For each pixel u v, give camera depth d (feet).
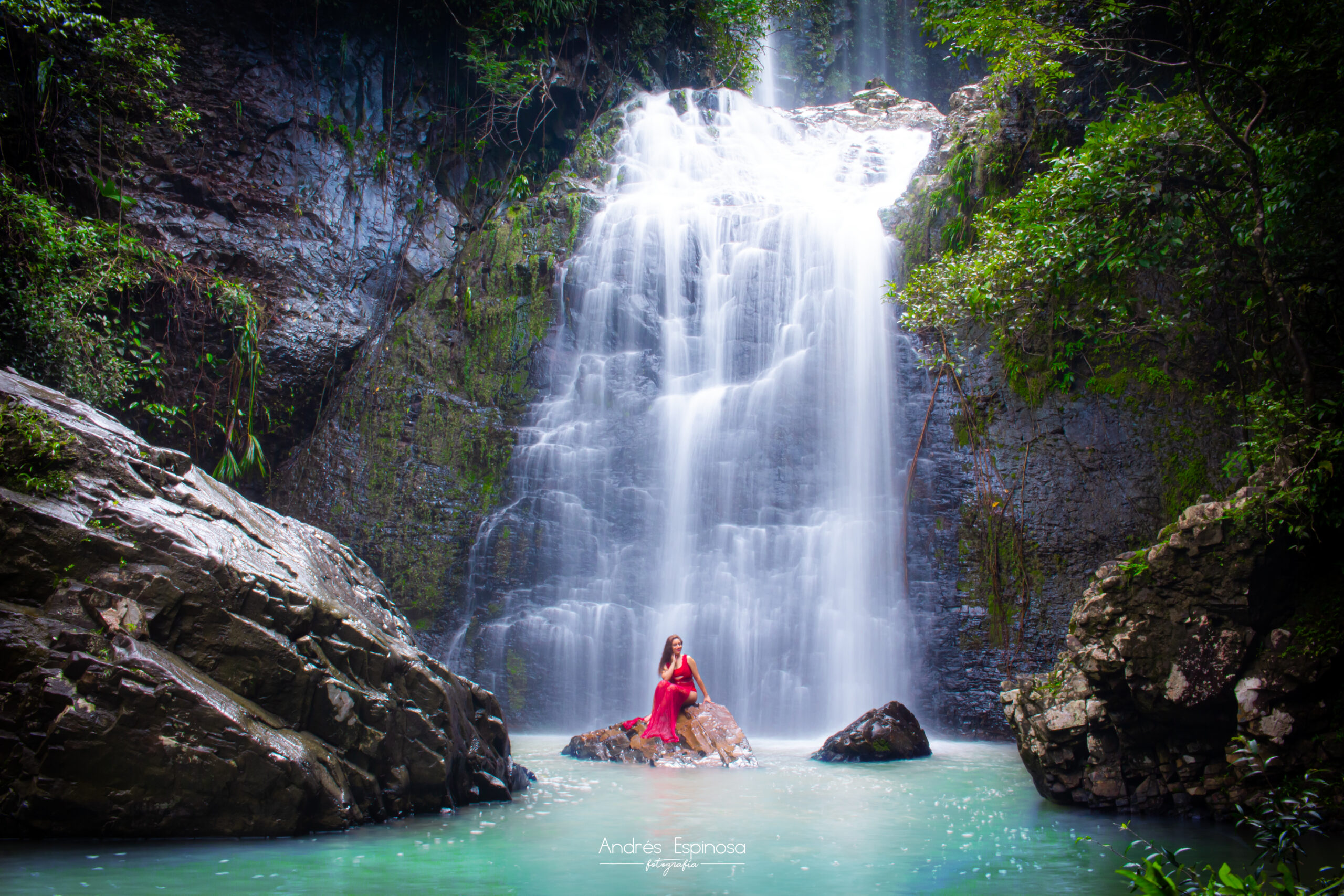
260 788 17.80
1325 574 20.38
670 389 54.70
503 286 56.54
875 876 15.69
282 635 19.92
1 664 16.90
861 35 115.24
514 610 48.57
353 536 49.88
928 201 52.47
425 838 18.40
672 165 67.10
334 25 58.44
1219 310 41.24
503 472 52.19
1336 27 23.71
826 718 44.78
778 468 50.37
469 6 61.16
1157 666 20.83
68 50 45.60
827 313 52.80
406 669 21.99
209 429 49.70
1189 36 25.16
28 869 15.01
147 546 18.79
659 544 50.14
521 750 35.88
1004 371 47.16
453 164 63.31
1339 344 28.84
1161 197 26.61
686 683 33.04
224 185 52.90
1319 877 15.16
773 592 47.55
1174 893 10.67
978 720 41.91
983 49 33.73
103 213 48.06
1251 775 19.38
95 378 38.86
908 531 46.52
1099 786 22.06
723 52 80.64
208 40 53.72
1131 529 42.75
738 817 21.07
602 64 68.08
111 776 17.03
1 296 37.24
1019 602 43.34
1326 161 23.89
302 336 53.16
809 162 73.41
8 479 18.43
